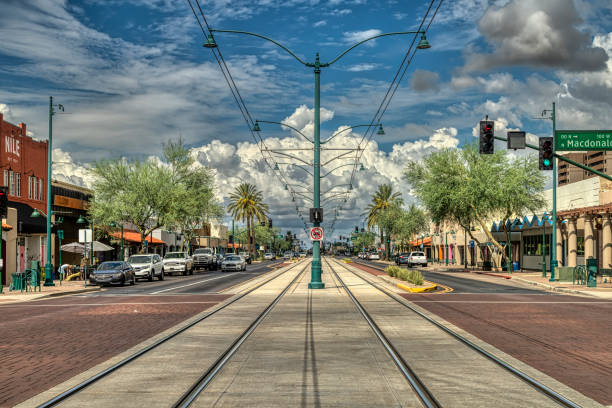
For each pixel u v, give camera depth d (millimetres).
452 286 31859
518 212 50781
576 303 21219
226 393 7656
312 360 10016
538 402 7207
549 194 56188
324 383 8227
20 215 39094
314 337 12719
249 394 7594
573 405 7008
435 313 17688
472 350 11039
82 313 18266
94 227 50156
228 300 22344
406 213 95875
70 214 47875
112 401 7301
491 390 7832
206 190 55281
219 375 8805
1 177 38406
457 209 52812
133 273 36094
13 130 40062
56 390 7863
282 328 14211
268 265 81750
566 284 32812
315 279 28844
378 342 12016
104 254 55531
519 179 48812
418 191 54188
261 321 15664
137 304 21141
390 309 18797
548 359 10211
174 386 8117
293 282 35375
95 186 49812
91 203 49094
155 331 13906
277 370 9164
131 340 12523
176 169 53906
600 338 12656
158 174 50688
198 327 14492
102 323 15594
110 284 35688
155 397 7492
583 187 47781
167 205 50531
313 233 29031
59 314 18109
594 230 41188
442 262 92438
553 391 7688
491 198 49375
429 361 9930
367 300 22172
